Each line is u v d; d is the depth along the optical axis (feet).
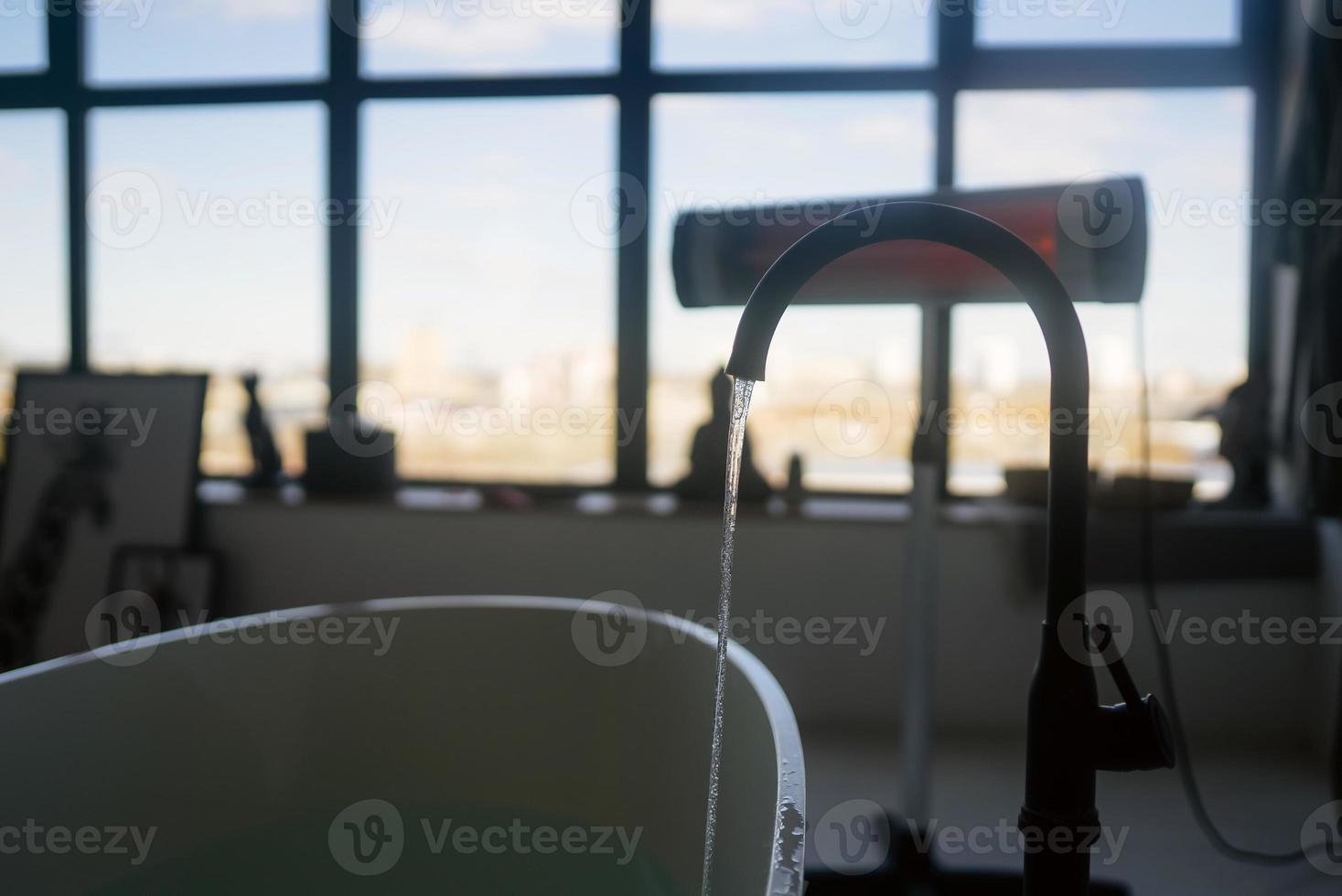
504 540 7.91
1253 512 7.25
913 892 5.23
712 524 7.73
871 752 7.18
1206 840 5.89
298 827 4.12
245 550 8.17
